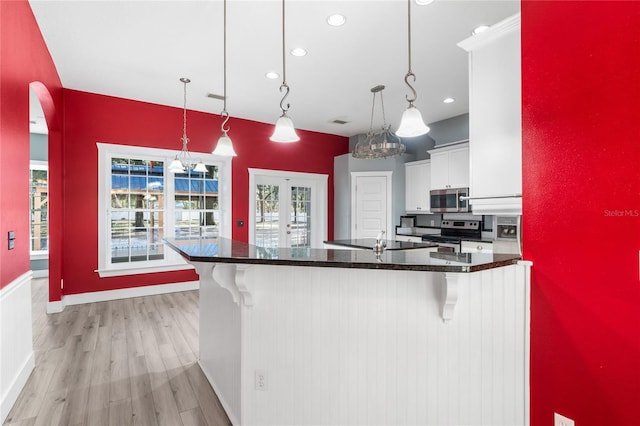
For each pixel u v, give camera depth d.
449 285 1.55
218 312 2.30
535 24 1.63
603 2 1.41
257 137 5.77
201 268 2.66
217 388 2.29
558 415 1.55
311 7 2.60
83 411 2.10
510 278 1.67
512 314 1.67
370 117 5.50
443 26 2.86
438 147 5.30
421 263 1.50
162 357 2.87
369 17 2.73
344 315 1.76
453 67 3.66
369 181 6.15
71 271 4.37
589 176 1.46
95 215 4.50
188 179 5.21
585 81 1.46
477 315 1.68
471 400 1.68
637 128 1.32
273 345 1.84
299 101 4.77
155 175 4.96
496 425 1.68
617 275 1.38
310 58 3.46
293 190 6.31
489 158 1.84
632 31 1.33
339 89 4.30
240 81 4.06
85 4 2.58
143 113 4.79
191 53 3.37
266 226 5.99
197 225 5.28
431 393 1.70
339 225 6.47
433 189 5.36
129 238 4.79
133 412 2.09
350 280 1.75
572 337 1.51
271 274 1.83
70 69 3.77
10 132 2.16
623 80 1.36
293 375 1.83
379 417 1.74
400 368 1.72
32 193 6.47
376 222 6.11
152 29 2.93
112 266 4.65
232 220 5.52
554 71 1.57
